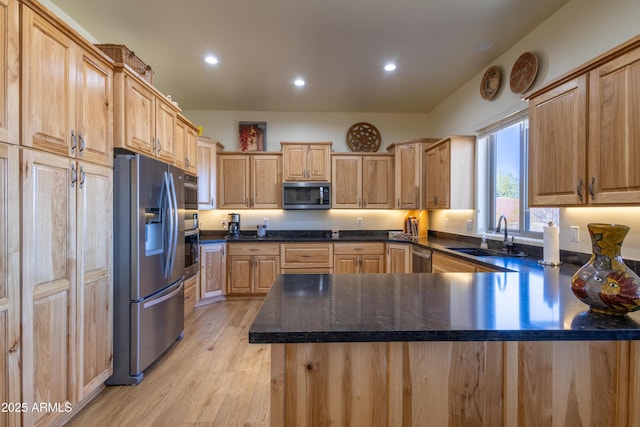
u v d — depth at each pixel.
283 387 0.98
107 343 1.98
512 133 2.97
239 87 3.73
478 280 1.55
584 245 2.05
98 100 1.87
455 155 3.39
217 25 2.49
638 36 1.34
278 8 2.28
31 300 1.42
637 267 1.71
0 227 1.29
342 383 0.99
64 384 1.61
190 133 3.43
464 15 2.35
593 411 1.01
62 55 1.58
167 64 3.13
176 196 2.65
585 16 2.05
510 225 2.99
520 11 2.30
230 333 3.01
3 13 1.28
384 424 0.99
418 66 3.18
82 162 1.73
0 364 1.29
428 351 0.99
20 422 1.37
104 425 1.70
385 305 1.10
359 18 2.39
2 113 1.28
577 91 1.68
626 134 1.42
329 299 1.18
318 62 3.10
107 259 1.97
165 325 2.47
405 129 4.76
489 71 3.09
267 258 4.14
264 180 4.41
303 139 4.67
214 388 2.07
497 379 1.00
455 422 1.00
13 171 1.33
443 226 4.15
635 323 0.91
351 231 4.73
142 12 2.32
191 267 3.38
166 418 1.76
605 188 1.52
